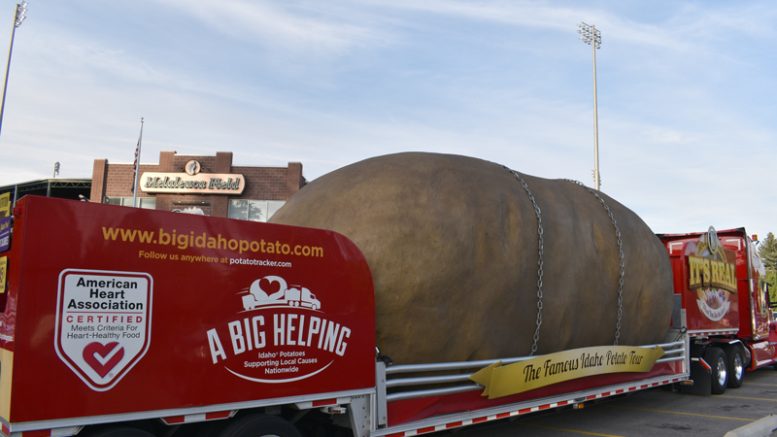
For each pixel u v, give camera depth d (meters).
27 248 3.48
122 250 3.83
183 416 3.99
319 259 4.91
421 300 5.68
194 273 4.14
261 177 31.89
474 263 6.09
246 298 4.39
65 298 3.57
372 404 5.14
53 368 3.49
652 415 9.65
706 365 11.70
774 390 12.64
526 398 6.64
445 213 6.04
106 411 3.65
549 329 6.95
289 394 4.56
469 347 6.04
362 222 5.79
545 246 6.96
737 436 7.20
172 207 31.94
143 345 3.85
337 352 4.93
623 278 8.16
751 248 14.10
